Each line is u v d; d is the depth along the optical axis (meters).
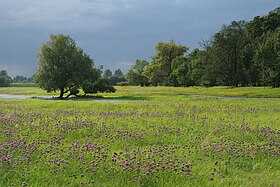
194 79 124.00
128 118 23.34
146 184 8.67
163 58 144.25
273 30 106.25
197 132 17.67
